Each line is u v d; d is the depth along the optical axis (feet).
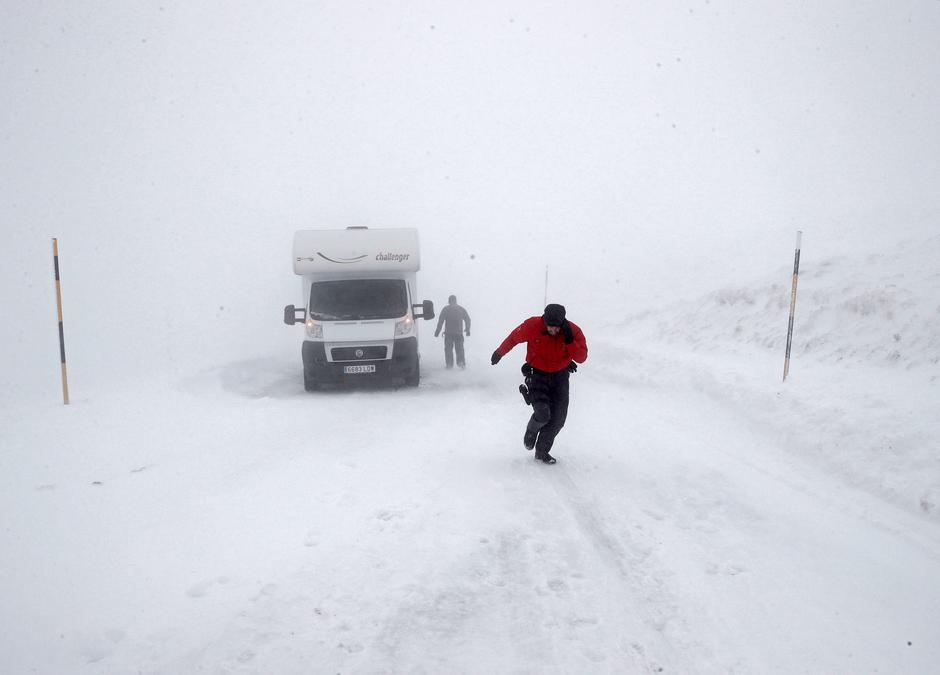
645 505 15.60
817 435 19.38
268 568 11.70
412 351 37.06
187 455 20.44
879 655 9.17
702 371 29.45
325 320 36.88
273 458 19.94
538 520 14.52
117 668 8.50
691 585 11.41
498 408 29.53
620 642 9.50
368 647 9.18
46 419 26.71
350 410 29.17
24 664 8.58
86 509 15.12
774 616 10.30
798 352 29.09
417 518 14.42
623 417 26.50
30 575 11.46
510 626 9.93
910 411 18.31
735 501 15.85
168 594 10.68
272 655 8.88
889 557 12.56
